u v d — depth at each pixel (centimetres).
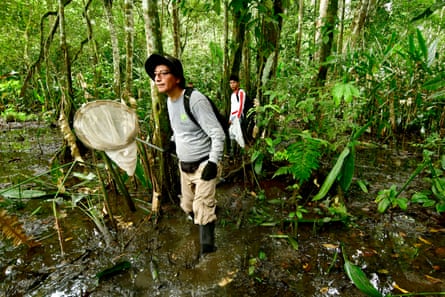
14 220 193
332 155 338
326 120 289
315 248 226
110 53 811
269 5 275
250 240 238
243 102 349
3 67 746
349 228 250
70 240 237
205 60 700
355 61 396
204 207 209
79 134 204
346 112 286
